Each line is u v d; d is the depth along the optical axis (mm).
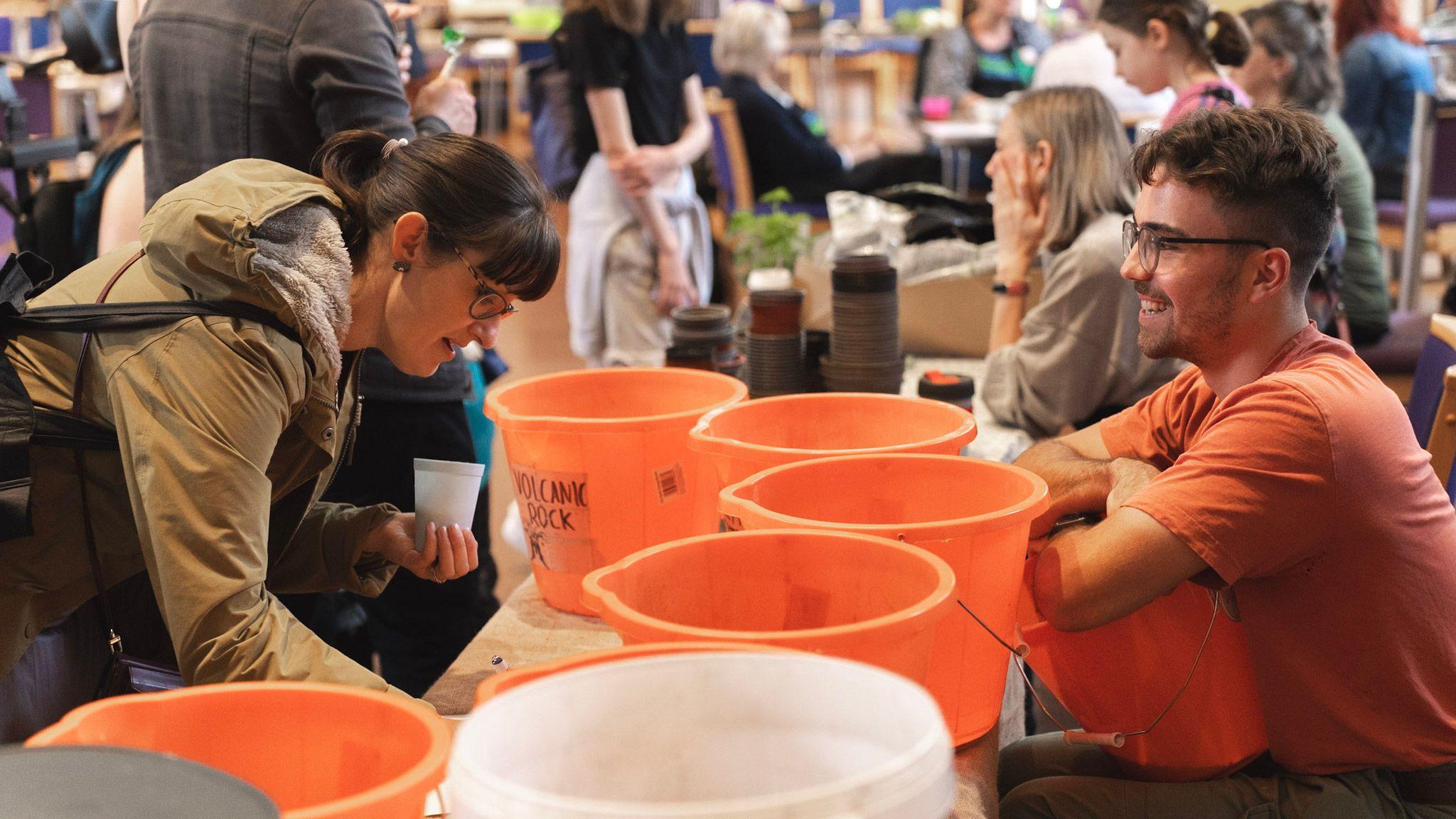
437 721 785
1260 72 3662
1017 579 1215
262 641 1153
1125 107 5312
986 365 2656
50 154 2797
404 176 1274
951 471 1321
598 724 707
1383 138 5082
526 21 8875
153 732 807
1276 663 1352
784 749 711
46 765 646
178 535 1150
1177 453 1588
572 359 5574
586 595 967
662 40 3824
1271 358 1403
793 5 9211
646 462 1497
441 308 1312
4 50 6277
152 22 1971
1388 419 1312
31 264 1258
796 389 2184
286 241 1198
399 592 2264
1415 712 1334
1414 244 4457
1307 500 1271
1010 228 2615
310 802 831
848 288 2061
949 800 623
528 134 8469
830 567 1067
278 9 1876
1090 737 1393
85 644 1529
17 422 1231
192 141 1948
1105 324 2355
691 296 3943
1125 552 1297
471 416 2523
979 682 1212
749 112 5496
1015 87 7406
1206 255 1367
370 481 2119
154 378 1172
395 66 1953
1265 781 1396
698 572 1070
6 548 1302
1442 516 1358
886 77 9602
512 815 590
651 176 3801
